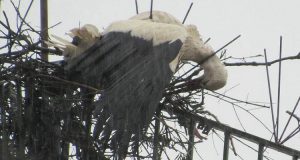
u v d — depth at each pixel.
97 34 19.25
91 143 18.14
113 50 18.88
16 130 18.36
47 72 18.80
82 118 18.30
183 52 19.53
